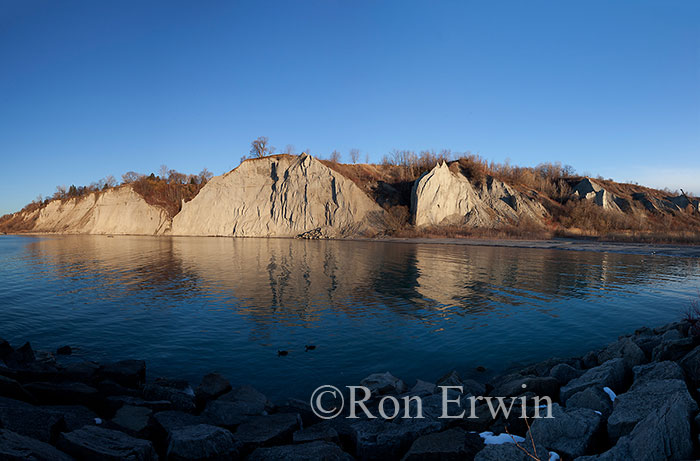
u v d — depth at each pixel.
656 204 84.81
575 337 14.17
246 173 83.94
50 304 19.14
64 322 16.03
